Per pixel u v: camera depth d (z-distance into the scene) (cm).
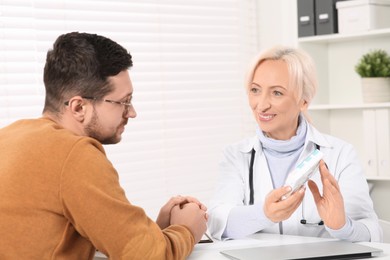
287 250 167
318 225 213
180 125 356
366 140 321
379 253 165
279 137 222
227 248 178
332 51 366
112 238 143
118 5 332
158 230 152
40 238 144
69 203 142
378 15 323
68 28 317
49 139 147
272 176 223
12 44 301
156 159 346
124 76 160
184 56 357
